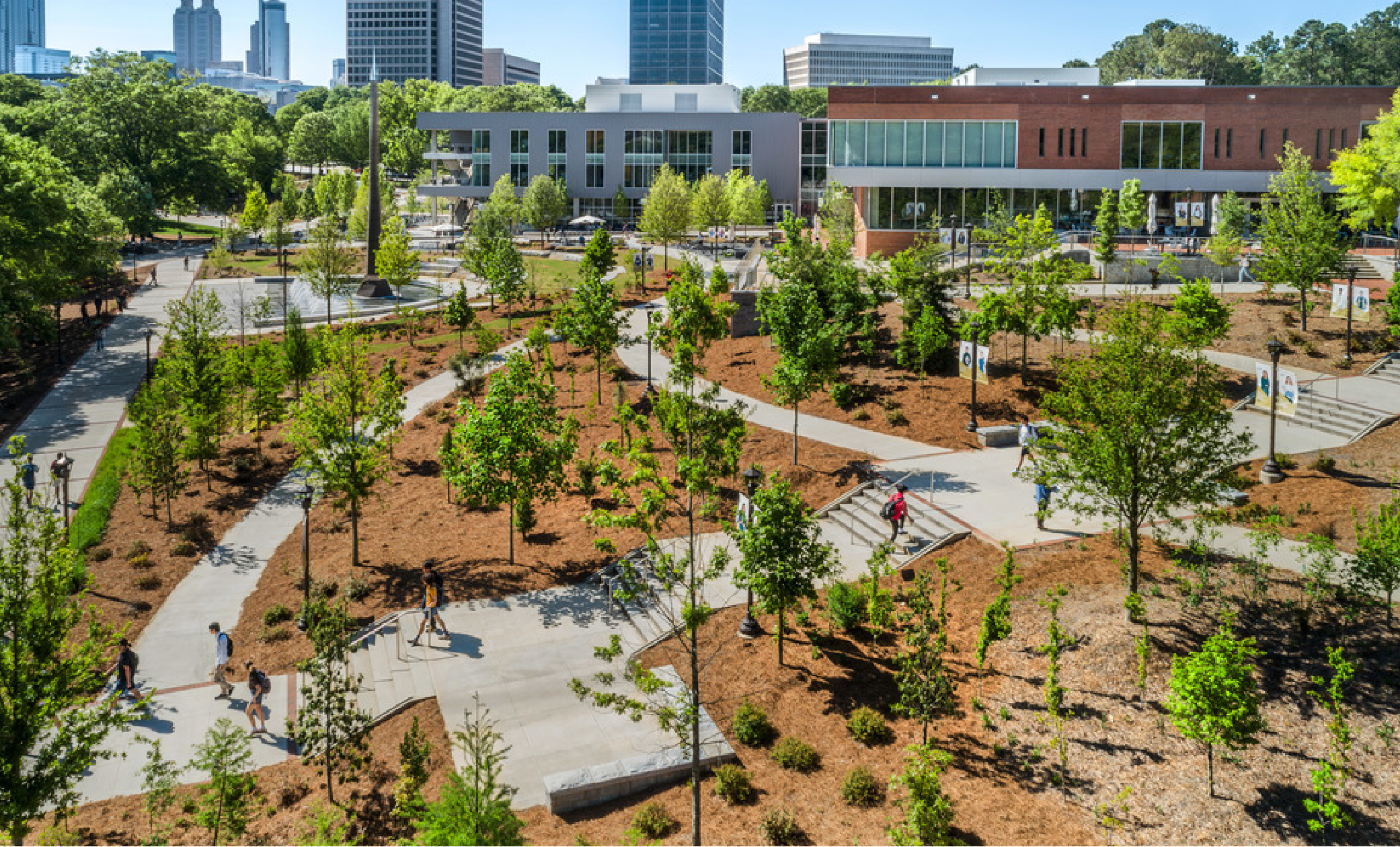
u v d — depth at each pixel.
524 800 17.94
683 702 17.48
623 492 23.08
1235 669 15.84
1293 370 36.41
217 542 31.30
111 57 113.12
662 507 21.30
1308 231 39.50
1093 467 21.30
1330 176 61.38
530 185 100.69
